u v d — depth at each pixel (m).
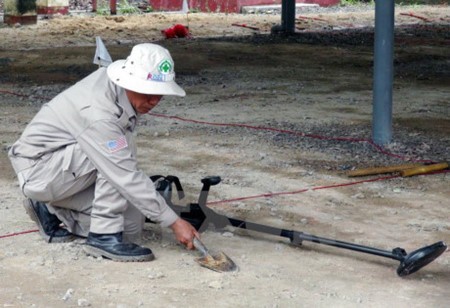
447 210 6.31
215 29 19.89
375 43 8.19
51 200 5.23
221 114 9.77
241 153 7.89
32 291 4.72
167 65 4.96
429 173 7.27
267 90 11.65
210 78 12.66
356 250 5.12
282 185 6.88
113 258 5.13
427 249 4.88
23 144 5.22
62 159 5.07
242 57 14.95
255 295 4.70
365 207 6.35
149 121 9.29
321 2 26.12
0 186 6.77
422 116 9.82
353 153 7.96
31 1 19.23
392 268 5.16
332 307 4.56
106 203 5.11
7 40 16.86
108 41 17.06
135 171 5.00
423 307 4.60
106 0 24.22
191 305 4.55
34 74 12.86
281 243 5.54
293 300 4.64
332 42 17.47
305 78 12.84
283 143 8.31
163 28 19.64
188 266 5.09
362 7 26.16
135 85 4.90
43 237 5.48
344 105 10.52
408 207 6.37
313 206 6.34
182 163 7.53
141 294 4.68
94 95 5.01
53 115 5.12
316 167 7.45
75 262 5.13
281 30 18.55
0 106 10.21
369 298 4.70
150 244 5.44
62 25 19.42
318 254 5.36
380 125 8.29
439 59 15.28
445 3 27.64
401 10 25.28
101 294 4.68
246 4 24.31
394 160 7.72
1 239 5.52
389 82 8.21
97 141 4.96
